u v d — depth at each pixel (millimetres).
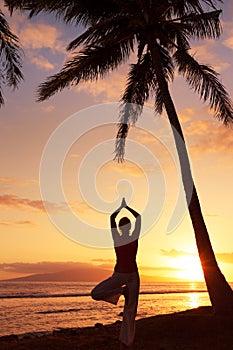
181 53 15242
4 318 33125
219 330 10820
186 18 15352
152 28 15336
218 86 15203
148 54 16797
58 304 49750
